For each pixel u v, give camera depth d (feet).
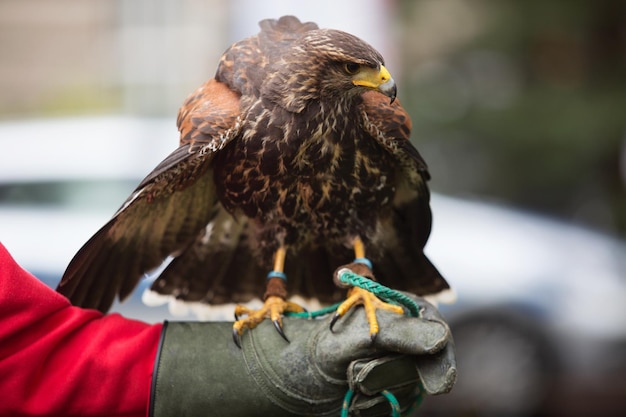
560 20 50.67
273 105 13.70
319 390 11.59
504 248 29.89
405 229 15.01
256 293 14.85
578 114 48.14
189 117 13.75
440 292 15.01
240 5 41.45
